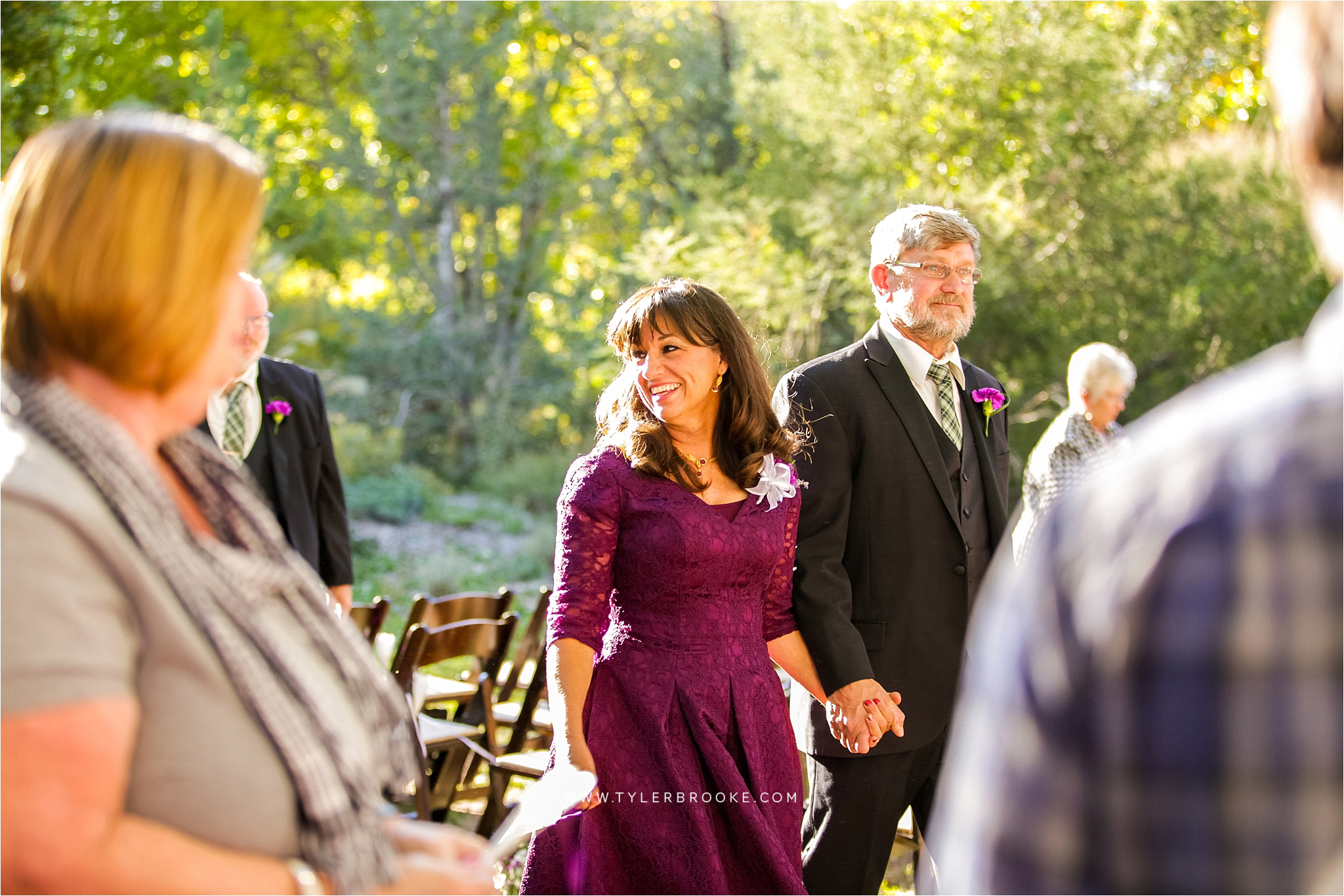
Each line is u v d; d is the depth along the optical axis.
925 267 3.13
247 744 1.01
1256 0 10.64
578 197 18.97
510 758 4.33
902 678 3.07
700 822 2.40
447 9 19.06
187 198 1.01
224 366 1.08
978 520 3.21
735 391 2.70
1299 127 0.68
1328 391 0.60
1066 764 0.64
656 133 16.80
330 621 1.17
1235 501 0.60
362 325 19.12
